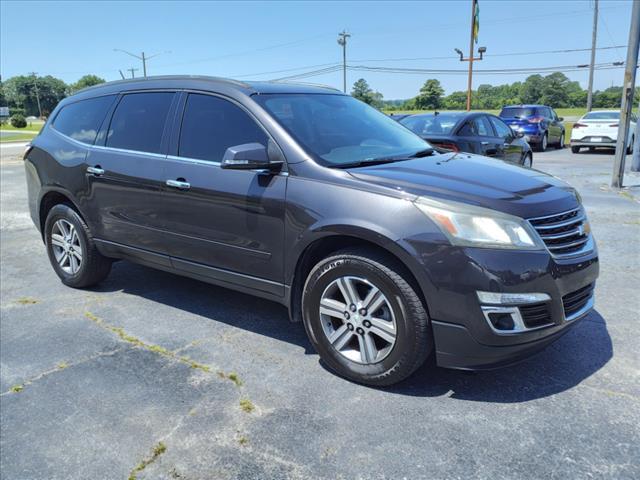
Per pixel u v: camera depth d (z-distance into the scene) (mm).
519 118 18672
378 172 3141
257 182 3365
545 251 2770
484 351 2756
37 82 137875
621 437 2578
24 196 10531
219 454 2561
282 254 3303
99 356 3602
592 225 6820
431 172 3203
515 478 2328
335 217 3004
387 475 2375
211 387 3156
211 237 3660
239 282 3629
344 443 2600
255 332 3912
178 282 5070
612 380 3098
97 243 4562
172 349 3668
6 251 6410
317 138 3496
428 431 2670
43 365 3502
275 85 3992
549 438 2588
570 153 18125
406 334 2867
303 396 3023
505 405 2877
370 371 3039
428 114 8969
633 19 9055
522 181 3184
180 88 4020
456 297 2717
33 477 2471
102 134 4445
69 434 2770
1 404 3066
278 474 2410
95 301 4621
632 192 9188
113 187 4227
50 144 4859
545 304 2777
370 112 4422
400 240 2789
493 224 2713
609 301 4293
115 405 3008
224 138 3643
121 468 2502
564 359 3354
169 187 3816
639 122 11594
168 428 2777
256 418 2830
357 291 3080
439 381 3141
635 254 5535
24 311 4430
